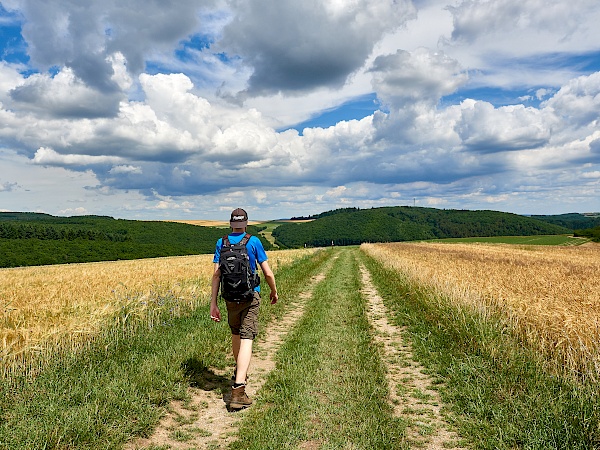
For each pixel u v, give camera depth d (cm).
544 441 404
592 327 635
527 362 598
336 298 1402
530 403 479
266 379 618
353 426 453
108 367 603
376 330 959
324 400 530
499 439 418
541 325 715
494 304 963
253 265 560
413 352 770
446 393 559
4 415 440
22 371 550
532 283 1167
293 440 420
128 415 457
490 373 591
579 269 2023
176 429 459
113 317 812
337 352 749
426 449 420
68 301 911
